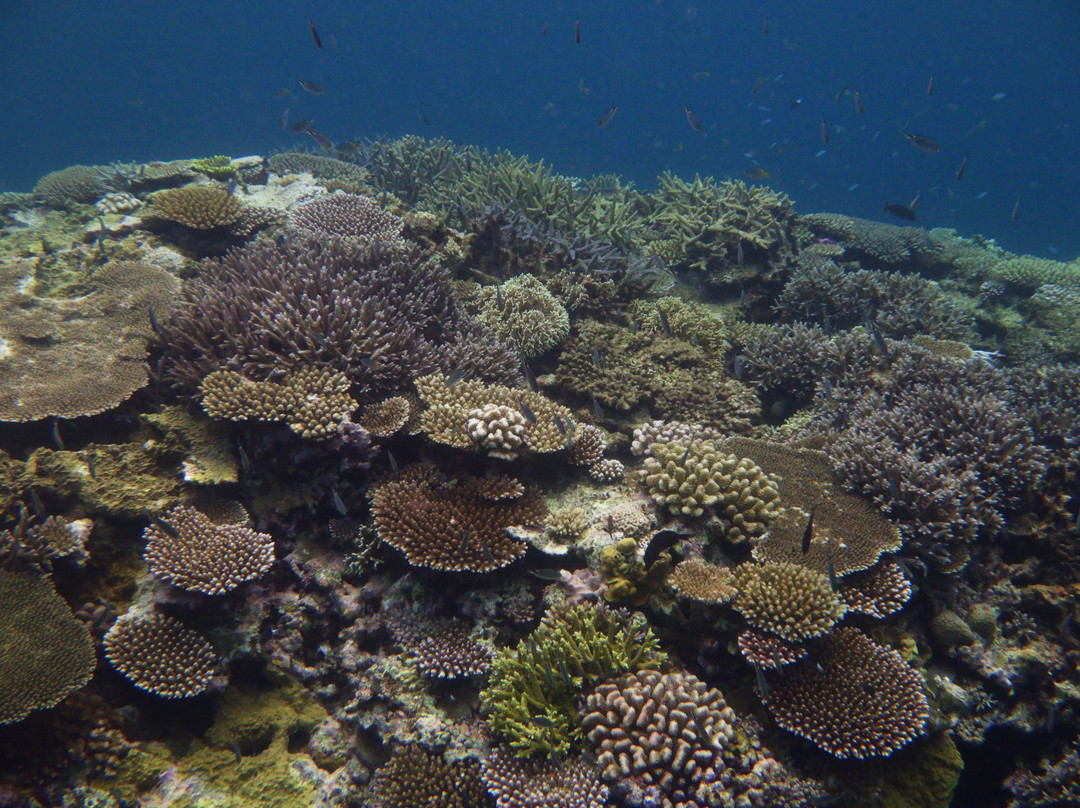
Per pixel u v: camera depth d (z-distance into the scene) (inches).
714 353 85.7
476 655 51.4
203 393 58.9
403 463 60.4
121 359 62.9
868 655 50.4
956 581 58.6
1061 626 57.2
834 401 77.4
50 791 45.8
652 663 48.3
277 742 52.2
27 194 104.3
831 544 55.7
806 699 48.4
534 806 44.1
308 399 56.9
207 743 50.9
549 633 50.1
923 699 49.2
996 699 55.7
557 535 55.2
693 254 108.5
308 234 81.6
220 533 53.6
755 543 55.6
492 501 56.1
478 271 88.9
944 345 84.9
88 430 59.2
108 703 49.2
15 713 44.0
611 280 90.4
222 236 85.9
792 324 98.7
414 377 63.9
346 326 61.9
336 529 57.8
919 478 58.8
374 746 51.9
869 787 47.7
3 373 60.1
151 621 50.6
